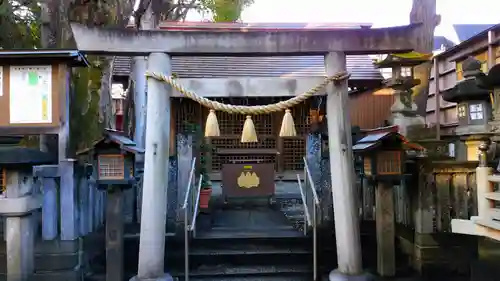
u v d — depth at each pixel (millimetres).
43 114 5172
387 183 5105
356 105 12734
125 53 4961
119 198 4859
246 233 6215
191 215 6090
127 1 8141
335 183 5020
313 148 6480
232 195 8625
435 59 11672
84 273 5352
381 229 5133
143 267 4816
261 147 12953
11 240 4551
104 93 8266
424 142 6914
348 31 5027
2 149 4441
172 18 15898
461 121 5809
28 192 4738
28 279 4695
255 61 11234
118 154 4723
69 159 5180
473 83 5477
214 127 4922
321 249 5730
